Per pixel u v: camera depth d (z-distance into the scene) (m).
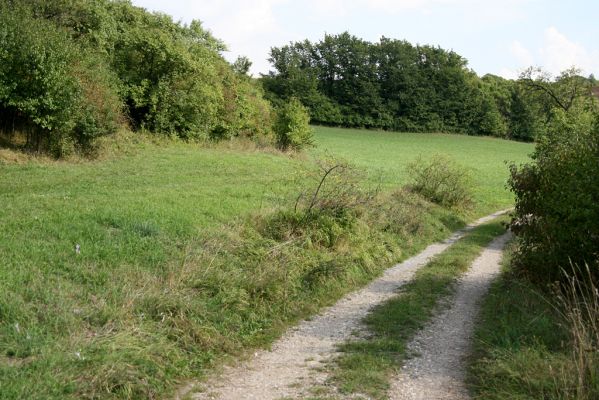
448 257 15.75
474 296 11.65
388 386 6.61
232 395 6.54
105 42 30.47
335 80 93.69
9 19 21.97
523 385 6.09
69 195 14.97
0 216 11.03
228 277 9.96
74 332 7.02
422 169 31.05
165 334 7.76
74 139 23.38
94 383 6.07
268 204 15.77
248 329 9.03
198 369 7.34
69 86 22.17
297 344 8.70
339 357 7.82
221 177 23.09
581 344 5.95
